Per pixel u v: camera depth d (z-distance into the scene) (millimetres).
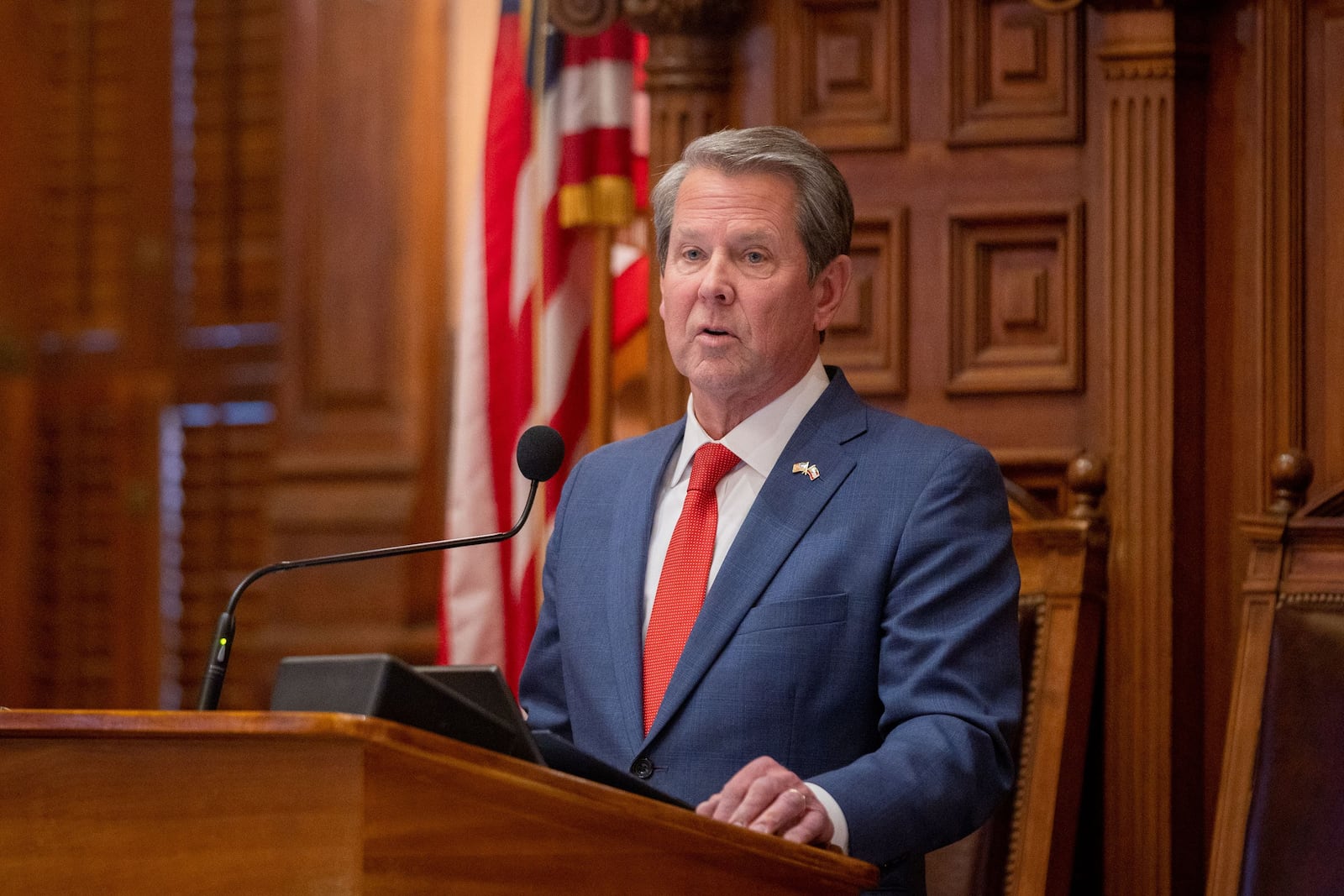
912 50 10844
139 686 20391
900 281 10711
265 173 20406
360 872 4168
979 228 10656
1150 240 10117
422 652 18062
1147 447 10039
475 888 4410
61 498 20797
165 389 20641
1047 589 9484
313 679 4543
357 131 19000
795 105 11008
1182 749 9914
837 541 7176
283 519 18781
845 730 6984
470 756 4270
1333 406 9820
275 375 20203
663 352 11109
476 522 11844
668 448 8031
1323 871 8094
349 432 18844
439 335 18828
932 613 6930
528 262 11836
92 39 21078
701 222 7402
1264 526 8977
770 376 7469
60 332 20938
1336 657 8500
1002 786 6664
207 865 4305
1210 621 9977
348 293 18969
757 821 5613
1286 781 8398
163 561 20484
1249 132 10055
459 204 18828
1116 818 9875
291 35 19344
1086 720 9383
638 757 6969
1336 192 9875
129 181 20797
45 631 20734
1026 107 10562
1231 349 10062
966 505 7195
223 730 4211
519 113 12016
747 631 7043
